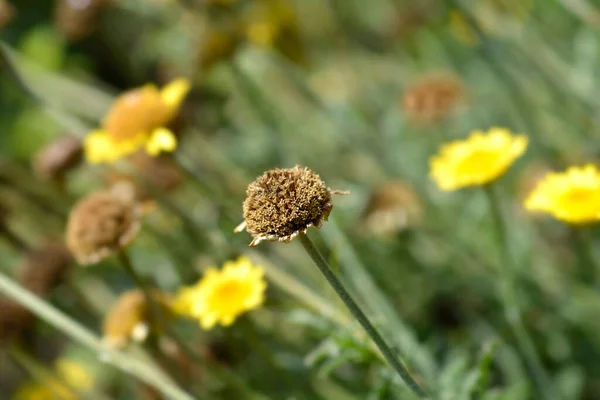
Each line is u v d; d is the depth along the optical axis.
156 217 0.57
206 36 0.63
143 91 0.54
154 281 0.59
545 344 0.55
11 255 0.62
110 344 0.52
